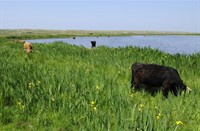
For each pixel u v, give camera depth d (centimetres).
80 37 10569
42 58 1764
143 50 1959
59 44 2689
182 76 1240
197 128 655
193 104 794
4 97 834
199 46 5653
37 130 659
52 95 827
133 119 633
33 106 773
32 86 890
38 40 7531
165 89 937
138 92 970
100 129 596
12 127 680
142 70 991
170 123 672
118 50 2008
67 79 959
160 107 756
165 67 976
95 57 1727
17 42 3375
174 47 5159
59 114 710
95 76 1063
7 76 979
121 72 1277
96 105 753
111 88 873
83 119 690
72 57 1781
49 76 1006
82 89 876
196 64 1423
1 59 1428
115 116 669
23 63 1285
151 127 586
